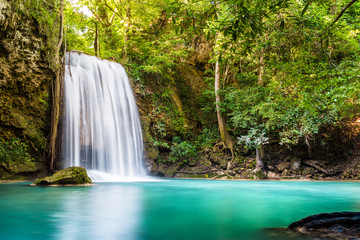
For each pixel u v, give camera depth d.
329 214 3.47
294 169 16.42
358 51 12.41
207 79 19.53
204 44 21.84
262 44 11.20
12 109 11.67
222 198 6.79
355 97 7.95
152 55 19.05
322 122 14.64
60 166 12.54
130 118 16.31
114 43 21.03
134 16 19.80
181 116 19.36
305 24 9.51
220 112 17.53
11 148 11.38
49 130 12.79
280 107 13.63
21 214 4.38
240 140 16.17
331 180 15.27
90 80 14.66
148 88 18.39
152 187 9.61
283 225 3.71
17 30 11.21
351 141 17.30
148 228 3.52
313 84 7.67
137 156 16.03
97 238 3.04
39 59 12.32
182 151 17.47
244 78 16.94
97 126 14.36
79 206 5.18
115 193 7.43
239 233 3.26
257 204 5.82
